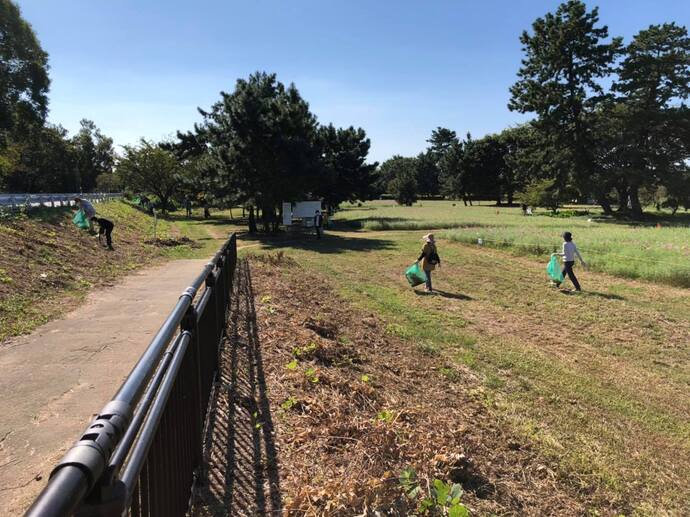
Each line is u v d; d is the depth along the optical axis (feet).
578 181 178.19
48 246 41.50
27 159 233.96
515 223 134.62
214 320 15.26
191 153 159.22
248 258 55.21
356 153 153.07
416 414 16.46
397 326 29.76
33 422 13.28
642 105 177.17
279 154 98.58
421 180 424.05
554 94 175.32
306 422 14.07
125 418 4.66
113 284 35.78
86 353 19.25
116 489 4.34
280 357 19.13
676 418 19.39
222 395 14.87
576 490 13.91
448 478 12.68
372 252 72.64
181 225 128.67
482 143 304.71
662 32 171.83
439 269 56.49
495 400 19.72
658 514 13.24
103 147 343.67
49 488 3.28
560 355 26.61
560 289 44.86
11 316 23.79
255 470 11.46
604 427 18.21
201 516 9.57
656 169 173.68
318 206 111.75
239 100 96.63
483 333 30.32
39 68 152.87
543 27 181.37
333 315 29.89
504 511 12.10
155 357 6.29
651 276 48.55
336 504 9.95
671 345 28.68
